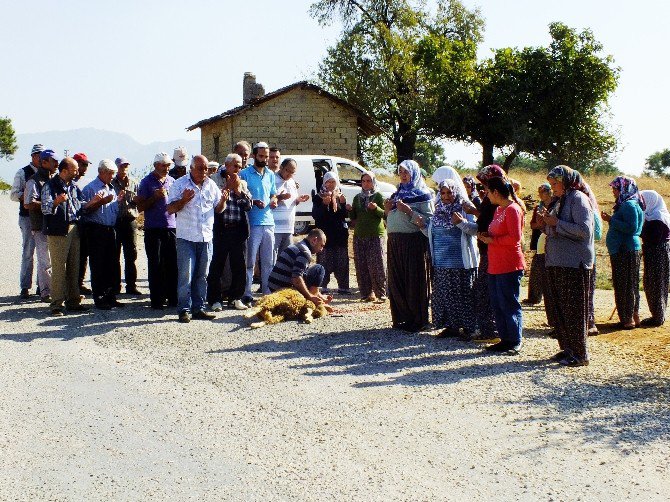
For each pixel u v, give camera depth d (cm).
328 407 632
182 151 1134
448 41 4559
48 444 548
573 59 4441
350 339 881
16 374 729
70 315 1003
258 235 1070
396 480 482
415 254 913
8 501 453
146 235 1041
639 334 916
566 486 471
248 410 625
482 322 871
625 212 932
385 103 4300
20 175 1108
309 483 477
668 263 964
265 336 895
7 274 1404
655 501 449
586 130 4541
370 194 1143
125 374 734
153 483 479
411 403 641
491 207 827
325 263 1241
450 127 4422
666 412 607
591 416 602
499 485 473
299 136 3172
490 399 650
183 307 970
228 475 491
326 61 4325
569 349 766
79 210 1023
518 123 4431
